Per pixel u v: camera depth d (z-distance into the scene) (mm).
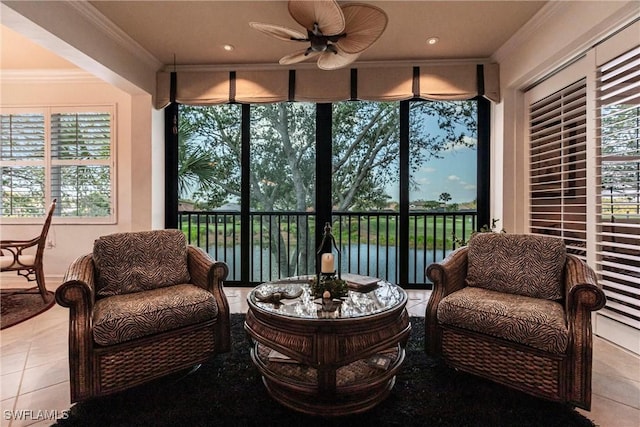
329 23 1979
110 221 3961
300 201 3838
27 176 3990
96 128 3953
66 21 2430
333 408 1490
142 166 3525
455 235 3715
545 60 2678
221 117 3857
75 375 1554
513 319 1635
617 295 2186
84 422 1471
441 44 3121
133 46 3133
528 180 3189
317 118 3719
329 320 1486
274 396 1610
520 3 2502
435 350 1941
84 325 1585
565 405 1569
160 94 3594
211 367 1966
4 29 3176
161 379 1833
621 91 2146
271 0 2477
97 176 3969
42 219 3998
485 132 3590
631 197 2133
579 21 2318
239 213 3881
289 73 3529
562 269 1882
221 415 1514
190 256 2289
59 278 3971
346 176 3789
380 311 1598
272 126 3828
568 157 2670
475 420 1476
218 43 3133
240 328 2592
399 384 1764
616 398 1653
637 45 2045
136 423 1466
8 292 3469
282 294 1796
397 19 2701
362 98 3477
